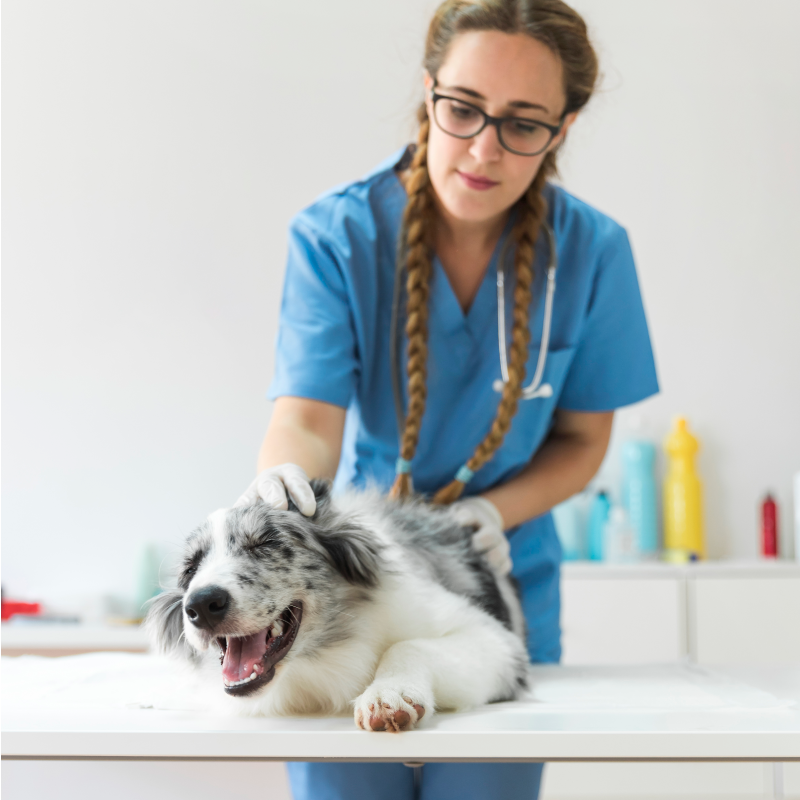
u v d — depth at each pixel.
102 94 3.20
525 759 0.81
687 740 0.81
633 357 1.69
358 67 3.23
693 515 3.06
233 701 1.05
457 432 1.59
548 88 1.33
